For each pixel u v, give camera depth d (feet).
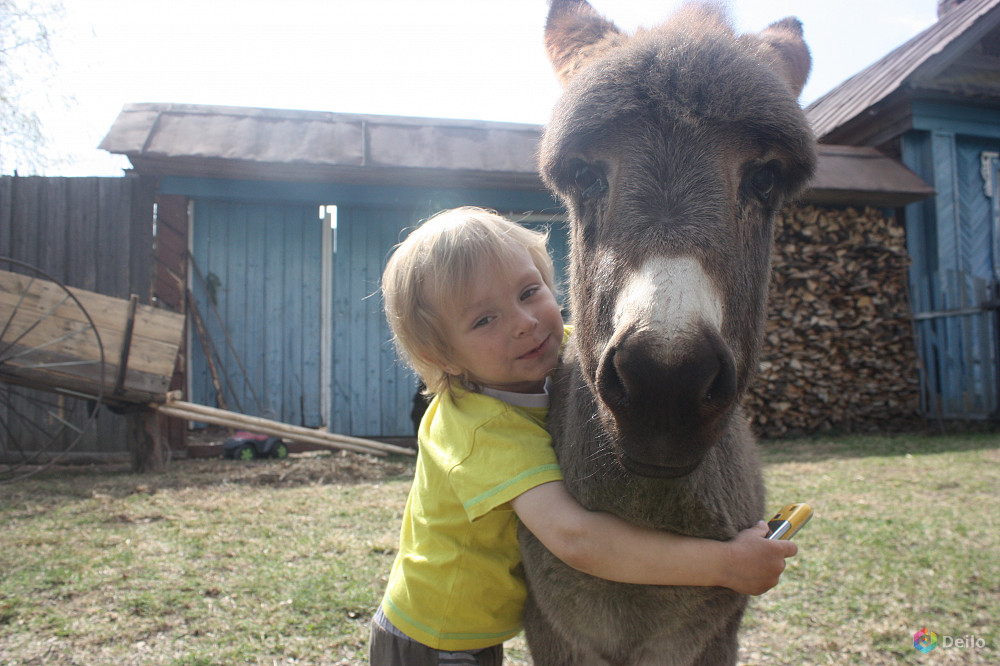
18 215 22.38
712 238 3.91
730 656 5.41
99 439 21.97
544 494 4.44
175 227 23.04
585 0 6.56
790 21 6.73
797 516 4.69
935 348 27.63
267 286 24.44
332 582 9.79
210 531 12.27
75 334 18.04
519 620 5.62
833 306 27.81
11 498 14.90
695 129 4.18
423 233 4.98
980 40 30.99
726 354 3.50
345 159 22.85
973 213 30.66
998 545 11.16
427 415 5.80
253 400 24.12
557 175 4.93
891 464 18.48
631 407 3.54
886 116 30.81
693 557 4.12
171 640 8.05
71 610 8.74
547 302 4.98
